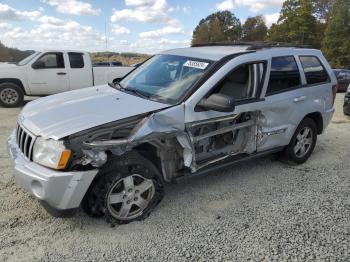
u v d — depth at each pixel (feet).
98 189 10.96
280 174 16.72
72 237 11.05
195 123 12.63
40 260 9.94
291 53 16.81
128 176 11.37
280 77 15.85
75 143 10.38
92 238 11.03
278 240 11.23
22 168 10.85
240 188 14.99
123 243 10.85
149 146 12.41
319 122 18.69
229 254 10.47
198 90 12.81
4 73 34.19
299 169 17.51
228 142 14.56
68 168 10.36
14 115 30.17
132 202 11.76
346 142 22.85
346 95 31.24
